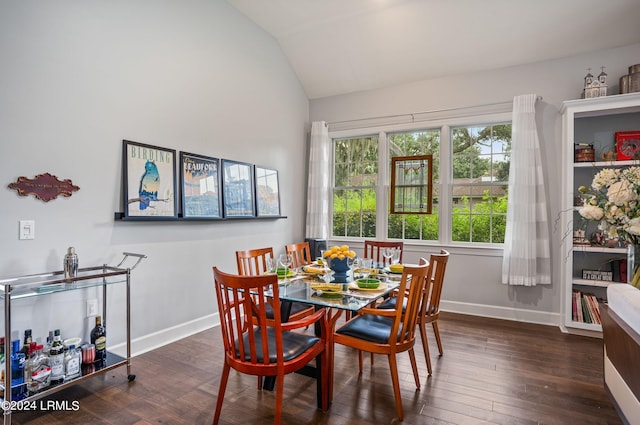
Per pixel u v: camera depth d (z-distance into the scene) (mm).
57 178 2326
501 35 3664
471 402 2146
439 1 3516
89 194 2506
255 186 4035
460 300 4141
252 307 1753
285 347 1902
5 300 1803
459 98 4180
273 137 4391
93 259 2531
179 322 3197
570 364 2697
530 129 3682
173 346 3012
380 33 3992
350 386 2348
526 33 3586
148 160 2881
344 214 4969
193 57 3309
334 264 2547
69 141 2391
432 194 4371
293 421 1940
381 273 2713
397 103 4527
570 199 3424
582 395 2236
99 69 2564
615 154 3414
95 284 2219
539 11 3373
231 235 3764
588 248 3350
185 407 2078
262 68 4199
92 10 2523
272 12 3865
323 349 2059
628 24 3301
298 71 4781
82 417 1969
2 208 2084
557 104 3723
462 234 4254
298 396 2221
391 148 4652
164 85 3043
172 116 3107
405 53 4125
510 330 3506
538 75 3807
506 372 2557
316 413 2021
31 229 2207
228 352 1897
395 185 4551
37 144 2227
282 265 2650
